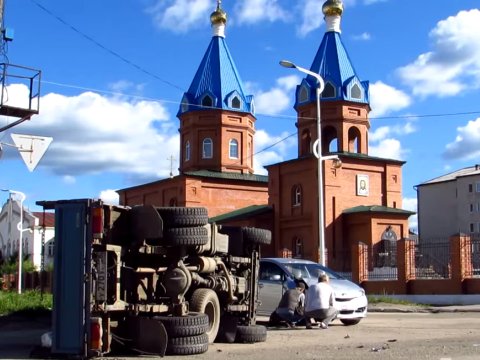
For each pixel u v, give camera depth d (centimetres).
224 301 1216
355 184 4341
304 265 1784
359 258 3150
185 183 4869
